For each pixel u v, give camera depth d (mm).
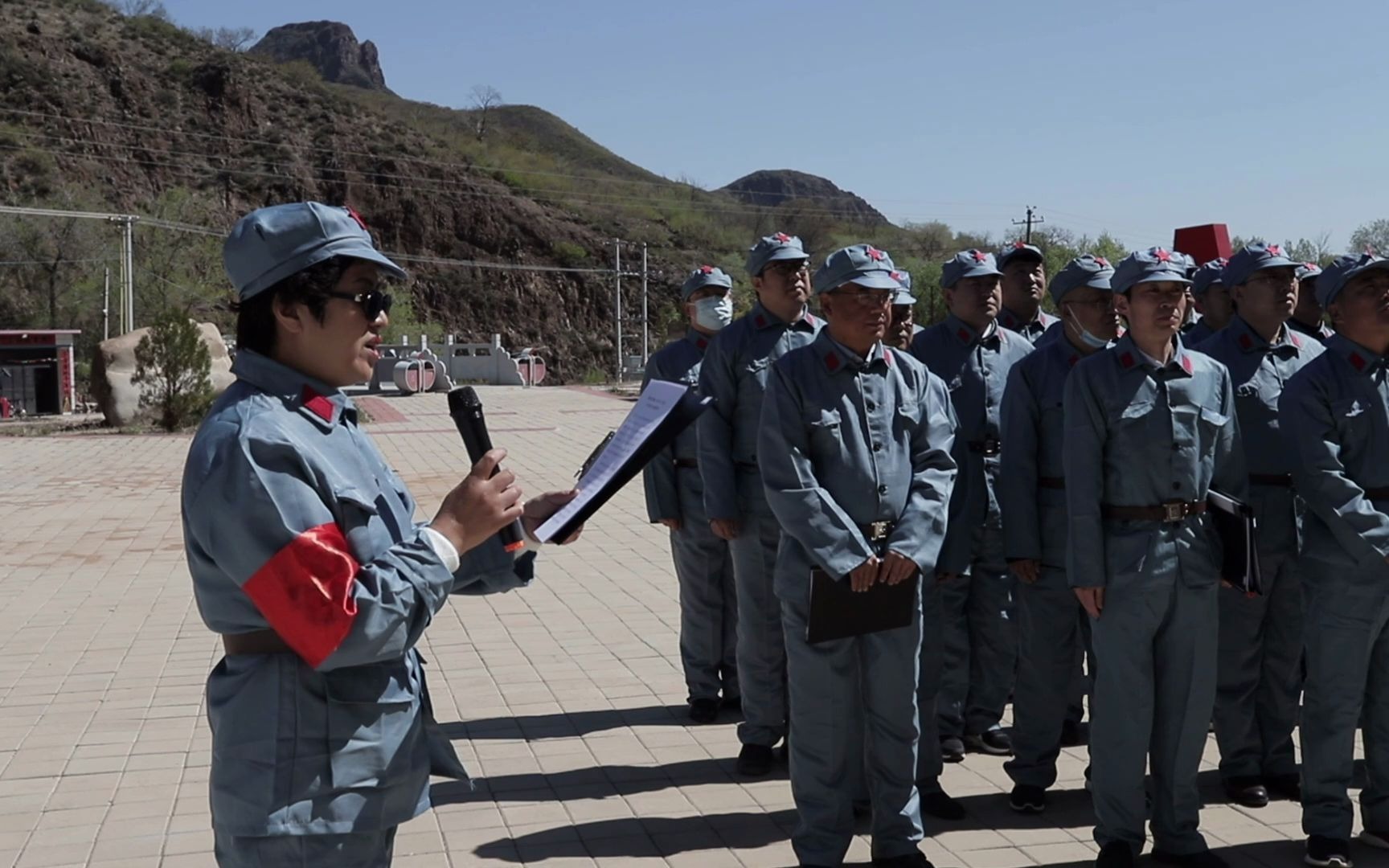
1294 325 6332
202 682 6945
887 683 4320
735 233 101750
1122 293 4410
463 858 4598
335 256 2592
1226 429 4461
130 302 41406
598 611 8695
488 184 87250
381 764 2568
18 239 50781
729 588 6320
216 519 2445
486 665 7312
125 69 80500
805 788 4332
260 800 2463
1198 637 4355
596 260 83438
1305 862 4477
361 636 2414
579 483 3129
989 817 4996
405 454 20062
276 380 2596
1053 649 5008
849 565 4137
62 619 8539
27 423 27766
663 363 6879
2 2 82562
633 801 5172
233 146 78812
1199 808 4488
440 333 68438
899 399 4484
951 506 4938
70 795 5230
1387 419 4523
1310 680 4516
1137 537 4324
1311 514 4621
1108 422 4371
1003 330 6043
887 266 4402
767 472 4367
